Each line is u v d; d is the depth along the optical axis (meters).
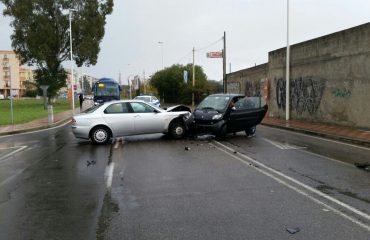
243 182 8.47
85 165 10.73
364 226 5.70
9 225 5.89
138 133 15.55
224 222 5.91
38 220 6.11
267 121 24.78
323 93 21.78
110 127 15.04
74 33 53.81
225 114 16.16
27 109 46.31
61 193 7.74
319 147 13.83
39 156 12.52
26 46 52.56
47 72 53.91
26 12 51.25
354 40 18.73
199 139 16.12
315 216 6.16
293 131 19.66
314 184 8.24
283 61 26.97
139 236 5.39
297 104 25.08
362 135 16.14
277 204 6.81
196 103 55.91
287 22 24.72
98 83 47.91
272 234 5.41
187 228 5.68
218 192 7.65
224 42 42.91
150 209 6.59
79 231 5.61
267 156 11.87
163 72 67.69
